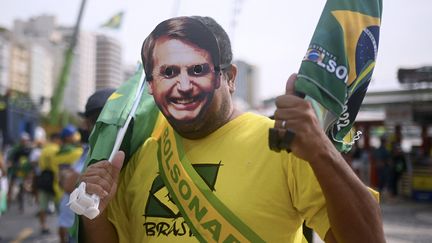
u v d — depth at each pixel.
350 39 1.28
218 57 1.47
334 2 1.29
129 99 1.64
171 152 1.56
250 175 1.44
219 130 1.53
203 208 1.45
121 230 1.65
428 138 13.06
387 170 11.84
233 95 1.60
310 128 1.14
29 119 23.56
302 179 1.36
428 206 10.45
